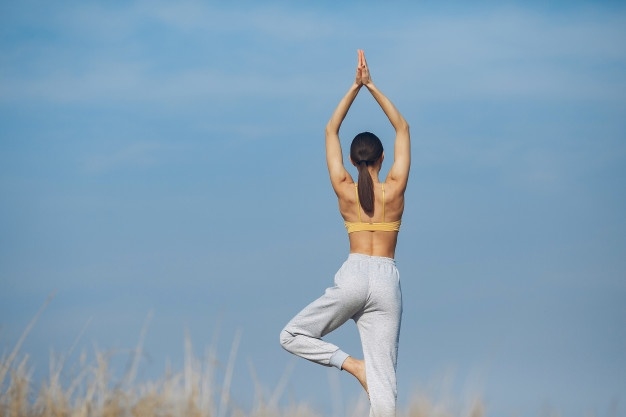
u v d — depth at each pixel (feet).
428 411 28.84
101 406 26.25
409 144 33.50
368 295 32.19
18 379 26.94
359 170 32.94
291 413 28.07
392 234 32.99
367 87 33.55
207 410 26.50
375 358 32.14
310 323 32.71
